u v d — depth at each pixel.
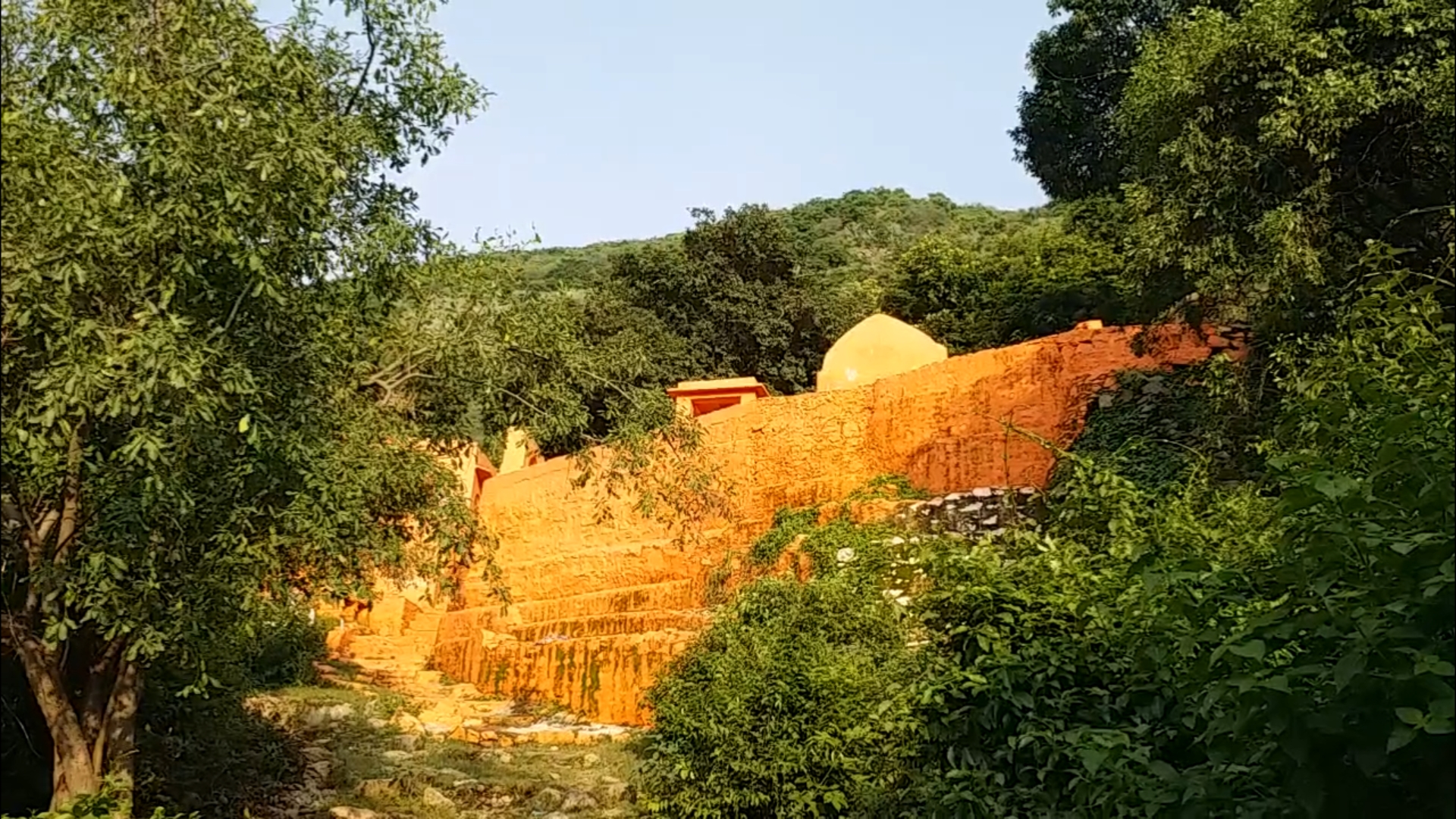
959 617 6.95
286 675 17.69
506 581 21.91
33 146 6.77
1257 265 11.55
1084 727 5.30
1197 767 4.64
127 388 6.44
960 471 16.61
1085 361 16.11
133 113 7.05
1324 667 3.73
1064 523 7.96
